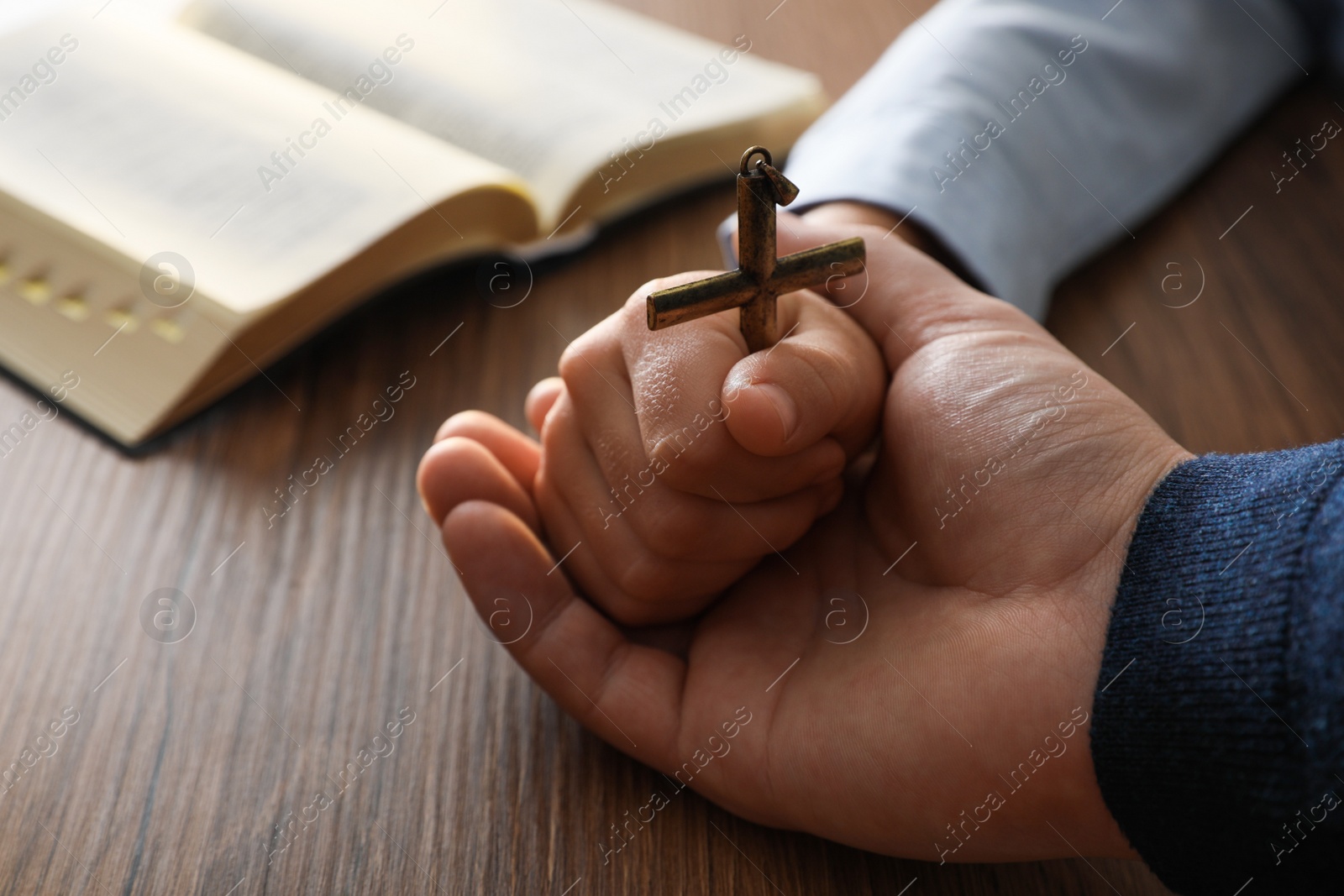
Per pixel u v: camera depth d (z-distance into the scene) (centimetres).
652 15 61
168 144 43
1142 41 44
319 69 47
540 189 44
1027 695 31
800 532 34
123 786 34
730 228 41
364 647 36
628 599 34
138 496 39
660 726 33
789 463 33
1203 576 30
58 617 37
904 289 36
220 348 39
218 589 37
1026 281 41
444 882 32
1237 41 47
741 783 33
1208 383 40
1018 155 42
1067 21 44
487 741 35
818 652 33
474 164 42
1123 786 30
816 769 32
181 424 40
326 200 41
